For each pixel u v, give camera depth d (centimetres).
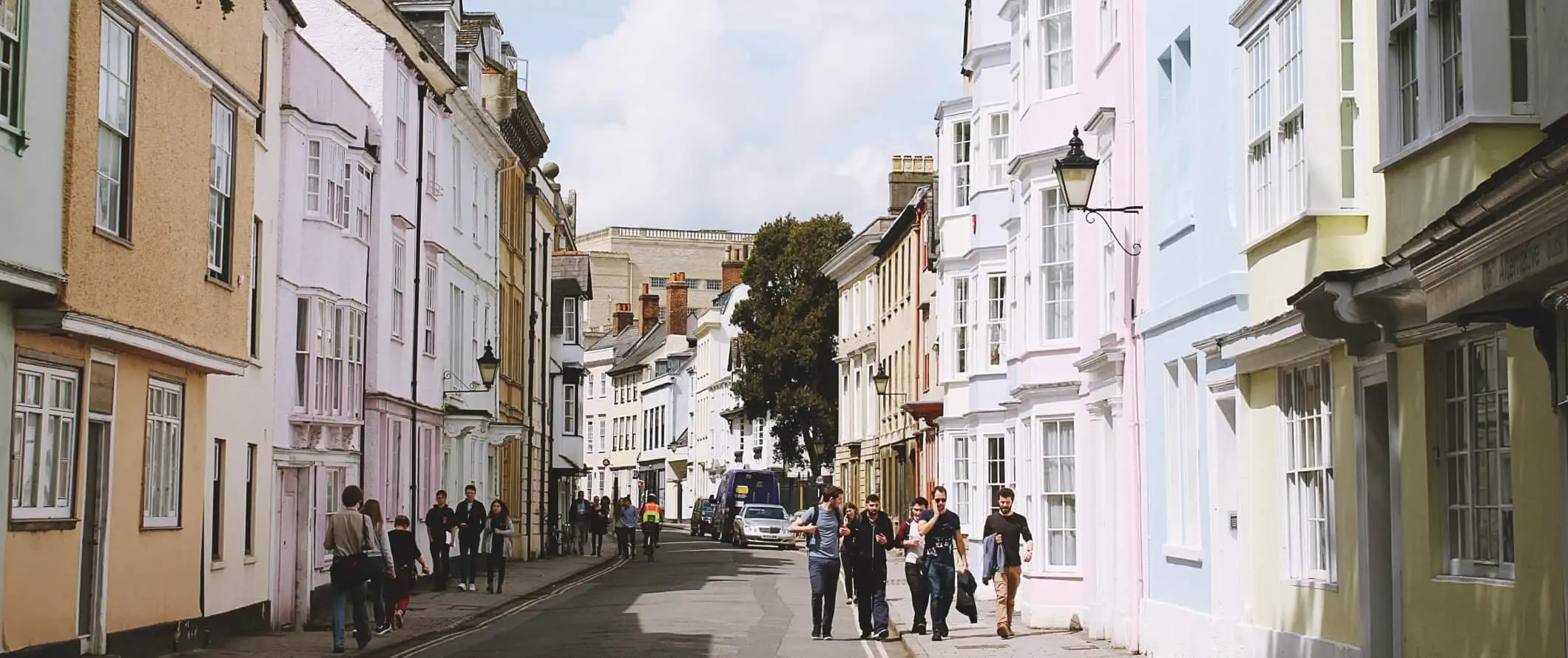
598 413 12925
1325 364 1448
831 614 2325
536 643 2227
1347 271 1195
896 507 5812
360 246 2934
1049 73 2597
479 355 4303
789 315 7575
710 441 10400
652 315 12419
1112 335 2138
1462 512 1172
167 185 1864
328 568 2788
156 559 1962
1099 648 2116
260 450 2436
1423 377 1208
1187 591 1812
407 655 2069
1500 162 1030
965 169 4091
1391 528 1275
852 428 6900
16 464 1571
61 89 1564
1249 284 1523
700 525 8544
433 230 3672
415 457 3469
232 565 2295
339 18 3197
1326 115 1344
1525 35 1034
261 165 2434
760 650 2128
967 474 4031
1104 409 2278
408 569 2466
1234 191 1599
